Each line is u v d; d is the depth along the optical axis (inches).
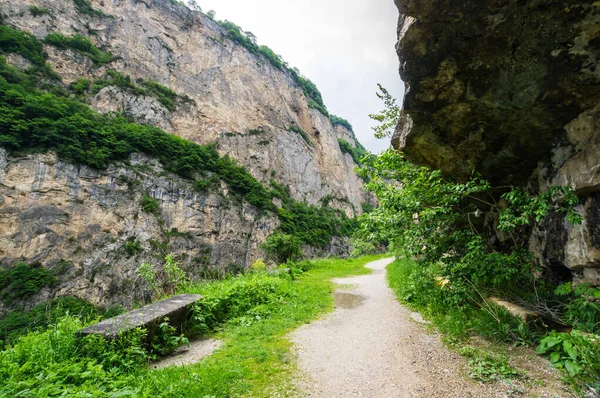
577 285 155.6
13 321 713.0
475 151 205.0
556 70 137.3
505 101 160.1
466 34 140.2
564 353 127.0
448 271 220.2
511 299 196.9
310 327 211.9
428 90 170.1
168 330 172.9
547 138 170.6
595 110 143.9
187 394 110.6
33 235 890.7
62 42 1310.3
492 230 256.4
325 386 125.5
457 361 141.5
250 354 159.2
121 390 109.0
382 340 179.0
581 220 145.5
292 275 434.3
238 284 274.1
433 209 215.9
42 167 970.7
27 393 96.7
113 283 950.4
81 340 140.3
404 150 231.5
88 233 986.7
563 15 119.2
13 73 1112.8
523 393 110.8
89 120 1165.1
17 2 1263.5
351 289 369.7
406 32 150.1
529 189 204.4
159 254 1101.7
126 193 1130.7
